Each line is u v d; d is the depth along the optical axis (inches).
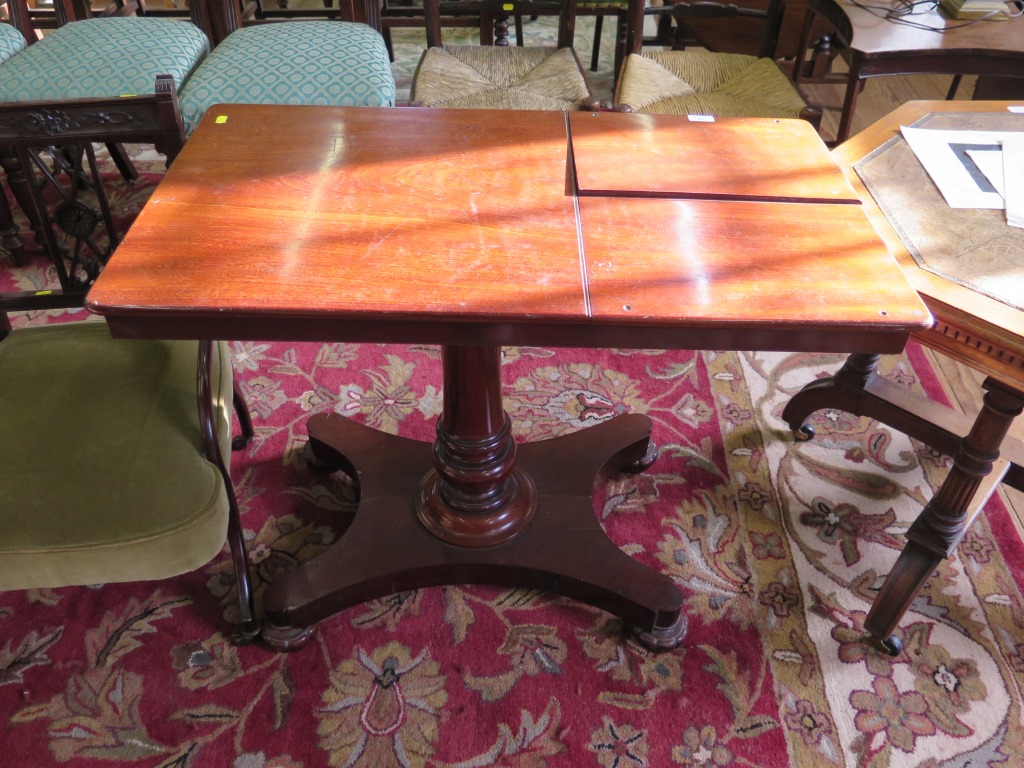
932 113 61.4
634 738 50.9
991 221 48.9
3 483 43.9
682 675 54.2
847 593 59.7
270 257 38.3
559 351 81.2
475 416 53.5
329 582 55.3
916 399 64.4
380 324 36.6
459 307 35.4
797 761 49.9
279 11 115.4
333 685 53.4
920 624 57.6
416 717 51.9
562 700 52.9
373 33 88.8
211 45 95.0
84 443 45.9
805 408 69.7
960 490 51.4
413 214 41.7
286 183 44.0
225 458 50.6
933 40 81.3
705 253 39.5
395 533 58.7
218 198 42.5
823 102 129.8
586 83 88.9
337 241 39.5
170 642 55.6
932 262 45.3
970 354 43.6
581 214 42.1
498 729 51.3
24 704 51.9
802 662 55.2
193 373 51.9
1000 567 61.6
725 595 59.3
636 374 78.7
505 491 59.2
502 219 41.5
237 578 54.2
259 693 52.9
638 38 95.8
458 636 56.4
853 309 36.3
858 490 67.6
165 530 43.8
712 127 51.3
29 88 77.4
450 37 154.7
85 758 49.3
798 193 44.4
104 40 83.1
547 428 72.2
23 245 89.2
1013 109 62.2
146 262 37.7
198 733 50.7
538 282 37.1
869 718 52.1
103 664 54.2
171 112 54.6
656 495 66.7
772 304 36.3
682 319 35.3
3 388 49.2
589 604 57.6
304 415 73.1
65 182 102.8
